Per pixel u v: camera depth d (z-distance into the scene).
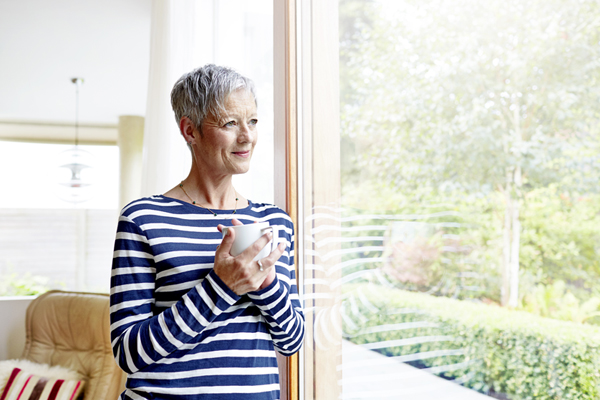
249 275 0.84
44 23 3.31
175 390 0.88
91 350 2.72
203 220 0.99
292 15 1.38
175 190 1.05
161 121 2.18
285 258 1.05
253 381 0.92
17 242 5.96
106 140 6.54
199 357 0.90
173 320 0.84
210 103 0.95
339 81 1.16
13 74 4.37
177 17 2.20
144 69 4.28
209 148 0.98
